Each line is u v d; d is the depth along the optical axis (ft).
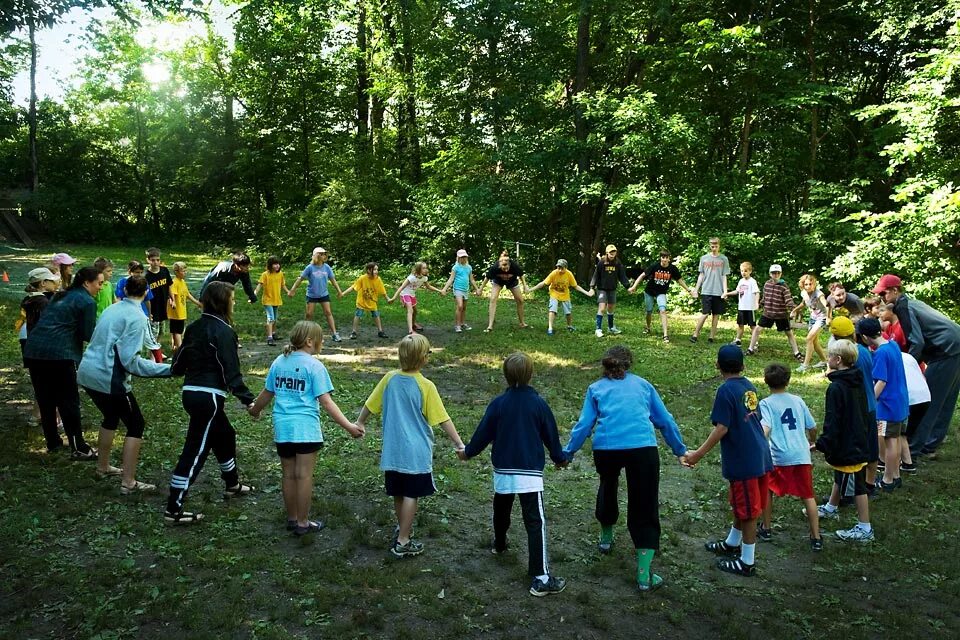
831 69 81.97
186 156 128.67
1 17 42.80
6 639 12.39
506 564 16.46
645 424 15.98
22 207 123.13
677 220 70.54
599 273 47.50
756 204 70.95
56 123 137.08
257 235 126.62
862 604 15.76
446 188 87.71
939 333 25.02
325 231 92.79
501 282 49.47
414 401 16.06
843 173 81.56
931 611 15.55
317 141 114.62
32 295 23.59
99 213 130.21
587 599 14.96
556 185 79.97
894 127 65.82
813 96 68.33
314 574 15.26
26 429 24.04
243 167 119.14
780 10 75.92
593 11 77.92
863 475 19.12
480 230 86.02
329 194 93.71
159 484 20.08
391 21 94.07
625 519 19.77
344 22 100.83
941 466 25.14
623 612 14.70
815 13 74.59
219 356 17.43
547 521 19.43
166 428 25.14
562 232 92.84
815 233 65.87
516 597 14.99
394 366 37.96
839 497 20.33
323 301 44.27
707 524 19.77
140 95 128.67
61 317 21.13
